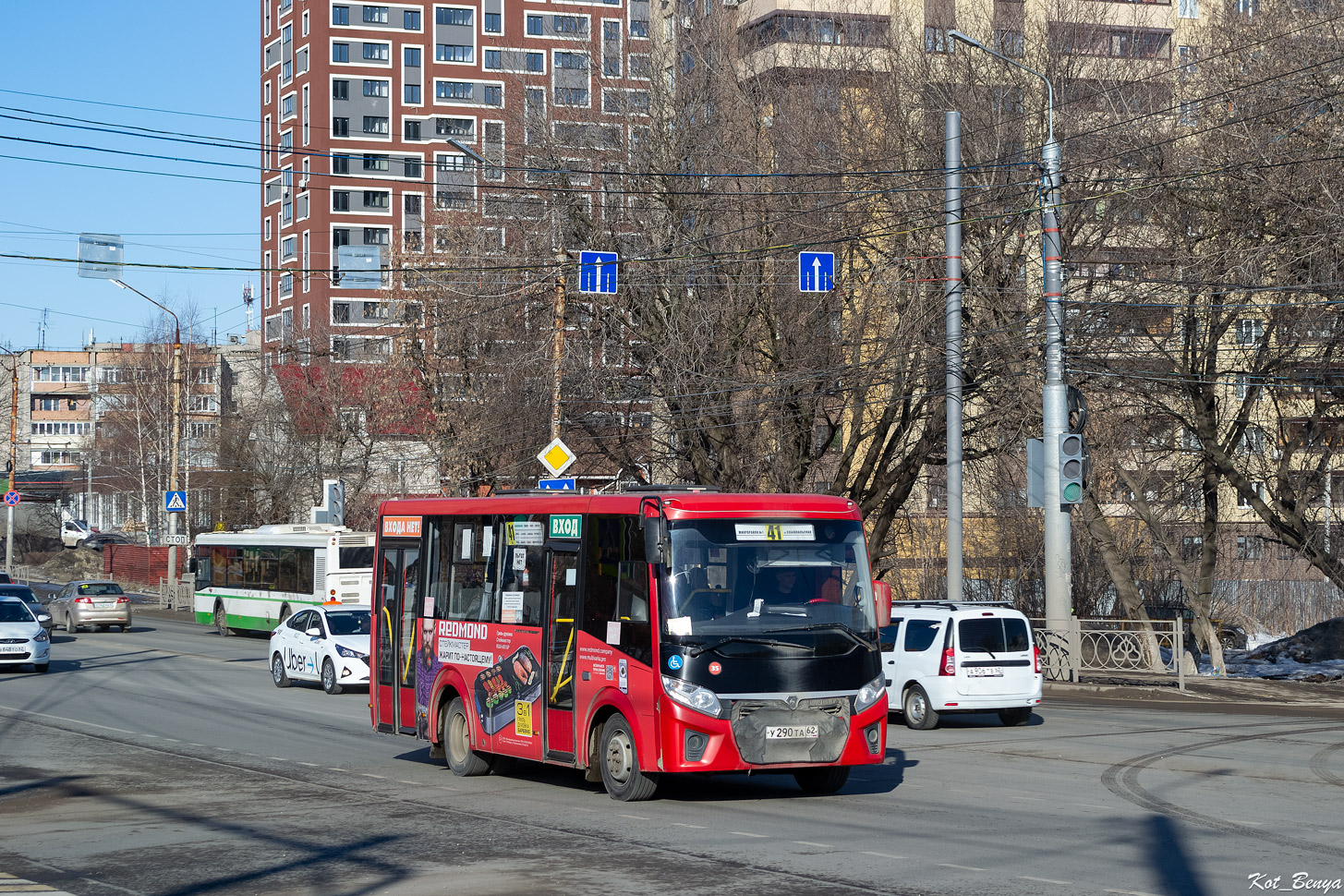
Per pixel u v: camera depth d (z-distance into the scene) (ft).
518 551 48.32
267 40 348.38
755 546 42.06
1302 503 100.73
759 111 109.91
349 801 43.60
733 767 40.04
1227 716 69.26
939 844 34.19
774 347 108.88
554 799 43.73
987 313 98.12
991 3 109.50
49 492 359.66
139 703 79.25
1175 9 125.08
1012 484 131.34
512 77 122.42
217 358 322.55
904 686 65.31
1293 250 83.97
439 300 147.54
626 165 114.21
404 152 332.80
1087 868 30.81
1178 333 95.76
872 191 100.73
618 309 116.06
